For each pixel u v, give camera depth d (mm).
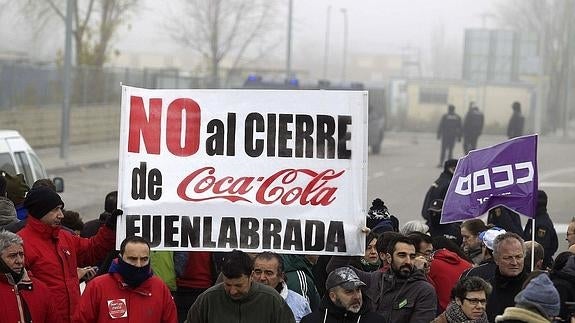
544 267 19016
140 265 12414
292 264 14805
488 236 14578
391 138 96875
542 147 87625
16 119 58125
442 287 15266
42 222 13219
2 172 16938
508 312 10008
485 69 118938
